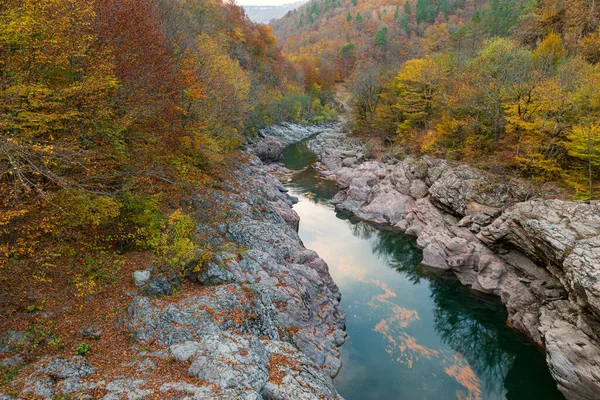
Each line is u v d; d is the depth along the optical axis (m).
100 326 12.16
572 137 23.30
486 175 30.00
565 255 18.14
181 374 10.43
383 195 41.50
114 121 15.82
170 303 13.03
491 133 34.41
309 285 20.55
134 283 14.64
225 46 60.75
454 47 79.81
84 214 14.05
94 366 10.34
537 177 27.11
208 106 29.88
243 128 59.84
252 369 10.61
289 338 14.85
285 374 11.20
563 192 25.19
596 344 15.89
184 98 23.16
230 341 11.41
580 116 25.50
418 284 26.84
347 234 36.44
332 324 19.94
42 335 11.04
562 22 44.56
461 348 19.53
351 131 74.81
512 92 30.41
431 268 29.16
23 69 12.15
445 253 28.84
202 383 9.92
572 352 16.17
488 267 25.77
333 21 199.38
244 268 18.05
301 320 17.27
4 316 11.30
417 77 47.06
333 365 16.75
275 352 12.35
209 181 28.58
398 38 146.12
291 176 58.59
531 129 27.03
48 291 13.02
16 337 10.62
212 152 30.08
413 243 34.16
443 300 24.61
